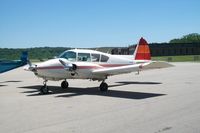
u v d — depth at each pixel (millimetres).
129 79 21312
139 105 10086
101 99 11555
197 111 8992
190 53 98812
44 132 6770
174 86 16094
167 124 7375
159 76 23750
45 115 8586
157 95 12555
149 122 7609
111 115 8523
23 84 17766
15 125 7430
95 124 7469
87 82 18391
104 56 15016
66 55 13875
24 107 9914
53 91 14188
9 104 10539
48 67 13055
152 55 98938
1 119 8117
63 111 9172
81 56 14102
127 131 6773
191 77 22172
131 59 17375
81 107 9828
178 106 9836
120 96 12375
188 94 12789
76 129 6996
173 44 99062
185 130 6812
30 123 7621
